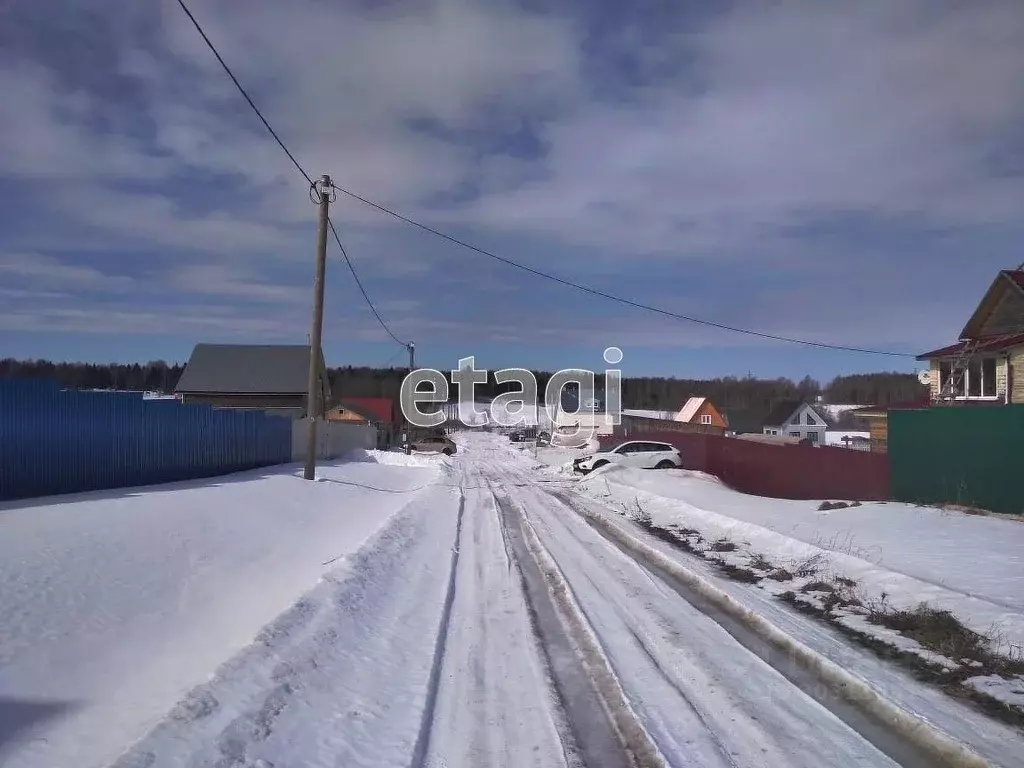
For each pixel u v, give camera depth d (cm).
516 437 8294
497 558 1292
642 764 491
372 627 810
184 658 646
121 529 1055
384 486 2481
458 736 541
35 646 627
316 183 2094
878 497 2041
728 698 606
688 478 2634
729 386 11131
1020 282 2367
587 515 1930
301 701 565
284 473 2214
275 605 827
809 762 487
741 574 1131
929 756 498
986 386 2566
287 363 5428
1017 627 749
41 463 1346
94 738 476
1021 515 1535
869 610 877
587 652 744
